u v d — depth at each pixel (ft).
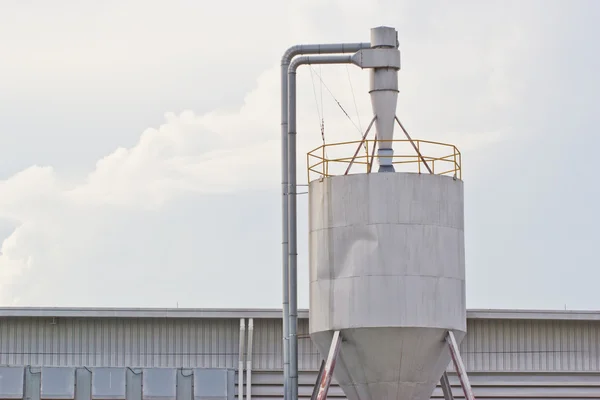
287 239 168.14
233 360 185.16
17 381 181.78
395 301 153.48
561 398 187.73
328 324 155.74
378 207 155.02
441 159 159.74
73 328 184.85
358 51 163.22
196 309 184.14
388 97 161.48
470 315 185.88
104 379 183.01
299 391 184.14
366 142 158.92
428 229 155.33
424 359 155.63
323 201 157.79
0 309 182.91
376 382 156.46
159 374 183.62
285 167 168.96
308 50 169.37
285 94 169.78
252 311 184.55
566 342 189.06
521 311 186.60
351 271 154.92
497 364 187.62
